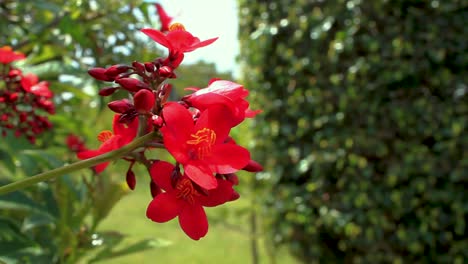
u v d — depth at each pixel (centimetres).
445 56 451
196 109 117
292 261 693
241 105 111
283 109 527
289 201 516
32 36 268
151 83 116
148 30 114
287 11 518
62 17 264
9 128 197
